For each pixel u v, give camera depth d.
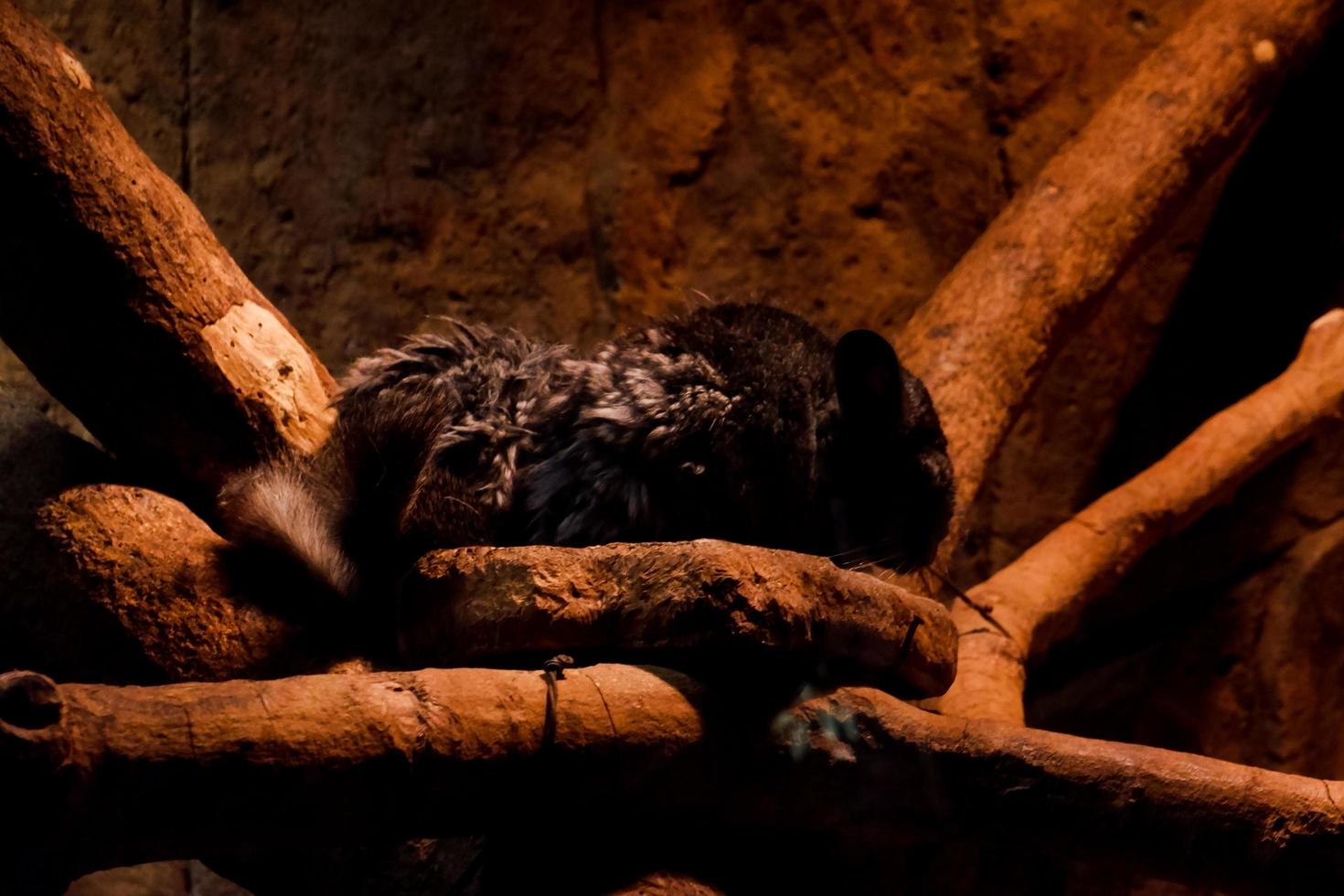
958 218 5.62
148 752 2.23
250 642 3.22
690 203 5.30
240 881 3.24
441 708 2.51
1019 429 5.93
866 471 3.64
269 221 5.43
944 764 2.76
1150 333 6.01
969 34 5.67
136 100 5.64
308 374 3.85
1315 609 5.82
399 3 5.27
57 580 3.27
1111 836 2.71
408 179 5.28
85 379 3.54
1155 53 5.47
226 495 3.46
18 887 2.20
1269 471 5.90
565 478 3.36
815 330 3.87
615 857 2.71
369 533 3.31
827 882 3.26
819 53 5.46
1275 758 5.81
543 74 5.19
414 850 3.05
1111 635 6.00
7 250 3.39
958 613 4.88
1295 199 6.06
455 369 3.54
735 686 2.75
